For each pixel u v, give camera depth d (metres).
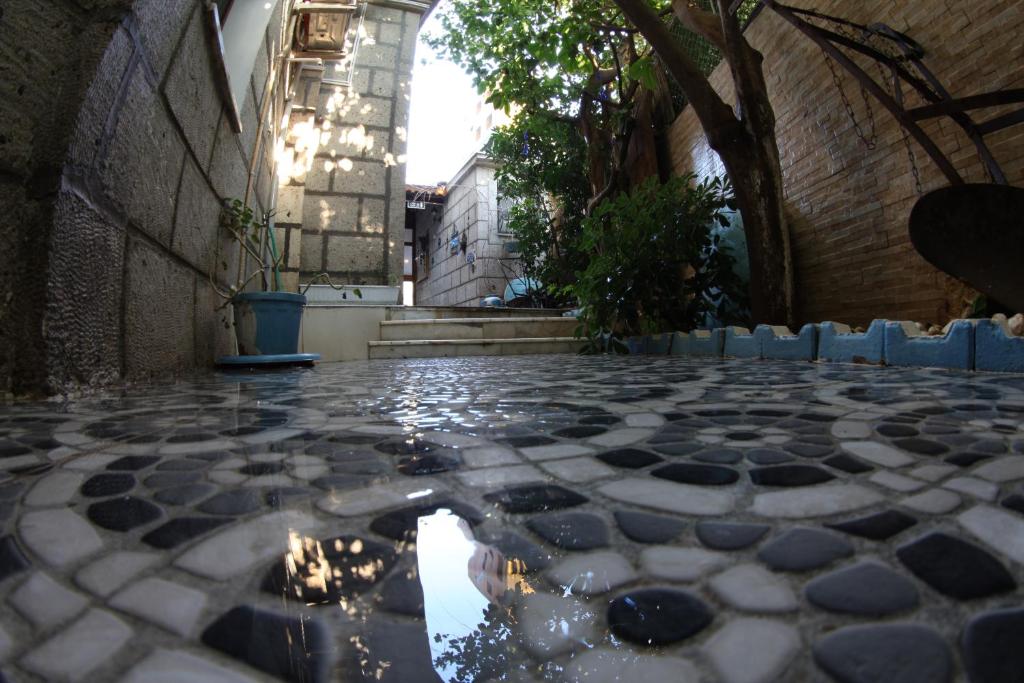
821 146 3.81
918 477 0.59
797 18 3.08
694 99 3.74
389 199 6.28
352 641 0.30
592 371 2.50
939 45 2.86
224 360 2.81
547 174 7.86
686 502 0.53
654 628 0.31
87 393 1.55
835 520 0.47
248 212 3.07
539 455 0.76
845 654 0.28
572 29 5.10
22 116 1.27
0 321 1.31
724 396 1.40
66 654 0.29
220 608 0.34
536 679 0.27
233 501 0.57
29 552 0.43
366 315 4.83
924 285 3.05
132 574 0.39
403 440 0.89
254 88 3.52
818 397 1.33
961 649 0.28
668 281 4.17
